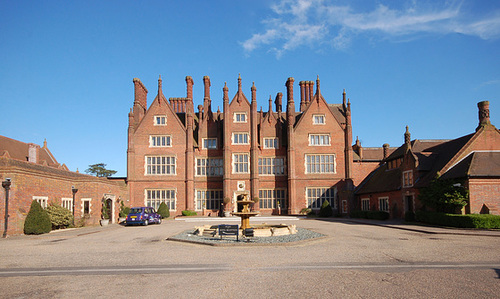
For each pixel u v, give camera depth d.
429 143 44.56
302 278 11.52
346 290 10.09
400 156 41.50
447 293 9.73
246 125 50.16
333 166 49.97
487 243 19.20
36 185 28.98
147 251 17.61
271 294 9.80
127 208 44.88
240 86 50.94
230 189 48.91
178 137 49.56
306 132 50.28
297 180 49.50
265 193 50.12
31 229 26.36
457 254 15.71
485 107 33.62
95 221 34.91
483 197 28.47
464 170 29.27
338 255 15.76
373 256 15.43
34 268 13.59
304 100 56.75
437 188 29.89
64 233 27.20
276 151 50.88
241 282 11.09
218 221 39.72
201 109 51.62
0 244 21.06
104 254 16.80
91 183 35.31
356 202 50.16
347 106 51.19
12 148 45.09
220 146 50.62
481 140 32.56
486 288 10.17
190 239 21.20
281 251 17.03
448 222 28.00
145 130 49.69
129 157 48.84
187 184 48.28
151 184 48.81
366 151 56.09
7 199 25.61
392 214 40.09
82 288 10.63
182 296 9.72
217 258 15.34
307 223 35.53
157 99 50.28
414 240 20.77
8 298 9.70
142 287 10.66
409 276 11.62
